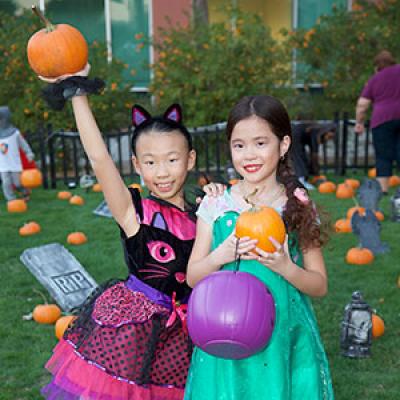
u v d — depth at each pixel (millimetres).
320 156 13555
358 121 9469
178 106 2861
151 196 2959
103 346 2764
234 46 12352
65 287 5527
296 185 2621
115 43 16469
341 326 4496
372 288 5699
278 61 12977
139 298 2846
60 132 11609
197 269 2561
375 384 4000
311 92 15938
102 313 2842
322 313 5168
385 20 14164
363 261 6402
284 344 2502
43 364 4391
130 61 16531
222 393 2486
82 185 11039
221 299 2291
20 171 10172
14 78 13047
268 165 2518
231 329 2252
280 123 2502
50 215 9125
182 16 16281
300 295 2623
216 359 2543
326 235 2639
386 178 9414
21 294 5898
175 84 12633
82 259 6824
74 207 9688
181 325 2826
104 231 8102
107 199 2791
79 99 2643
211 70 12109
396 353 4449
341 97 14086
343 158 11961
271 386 2463
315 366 2543
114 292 2916
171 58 12617
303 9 17094
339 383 4004
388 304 5328
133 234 2854
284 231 2412
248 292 2312
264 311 2307
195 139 12445
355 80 13875
